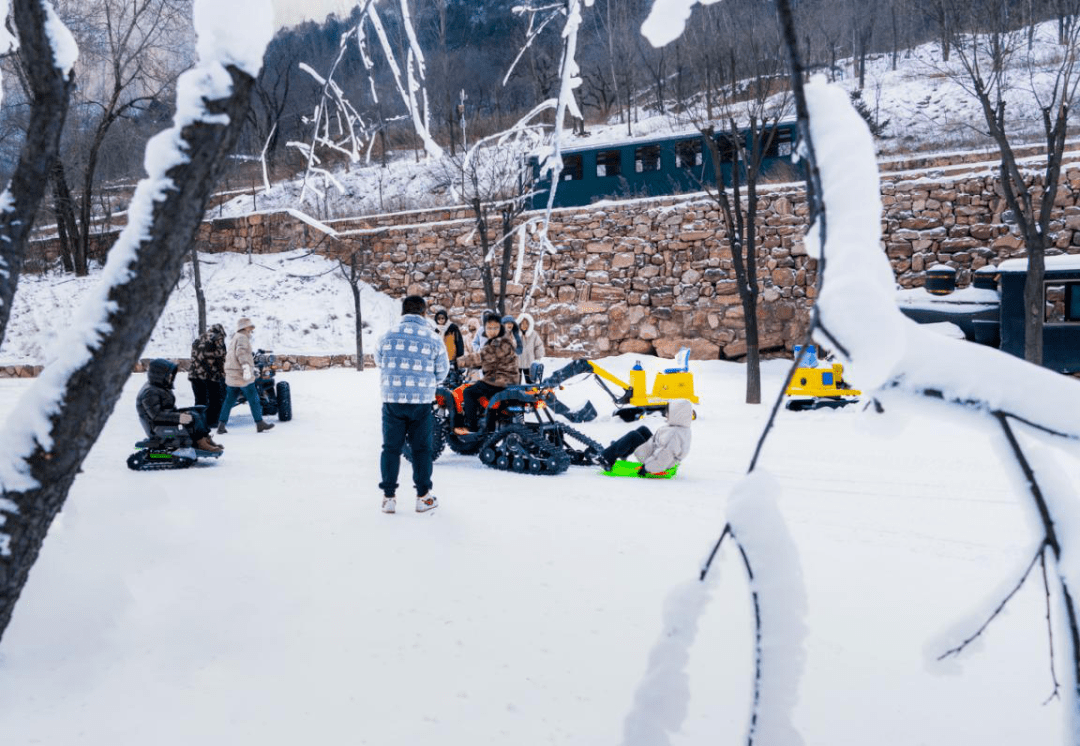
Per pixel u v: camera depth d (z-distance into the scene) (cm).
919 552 488
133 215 169
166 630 360
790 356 2041
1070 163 1795
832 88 123
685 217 2138
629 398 1244
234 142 169
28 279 2780
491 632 358
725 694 296
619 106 3612
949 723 274
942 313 1523
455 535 532
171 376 853
